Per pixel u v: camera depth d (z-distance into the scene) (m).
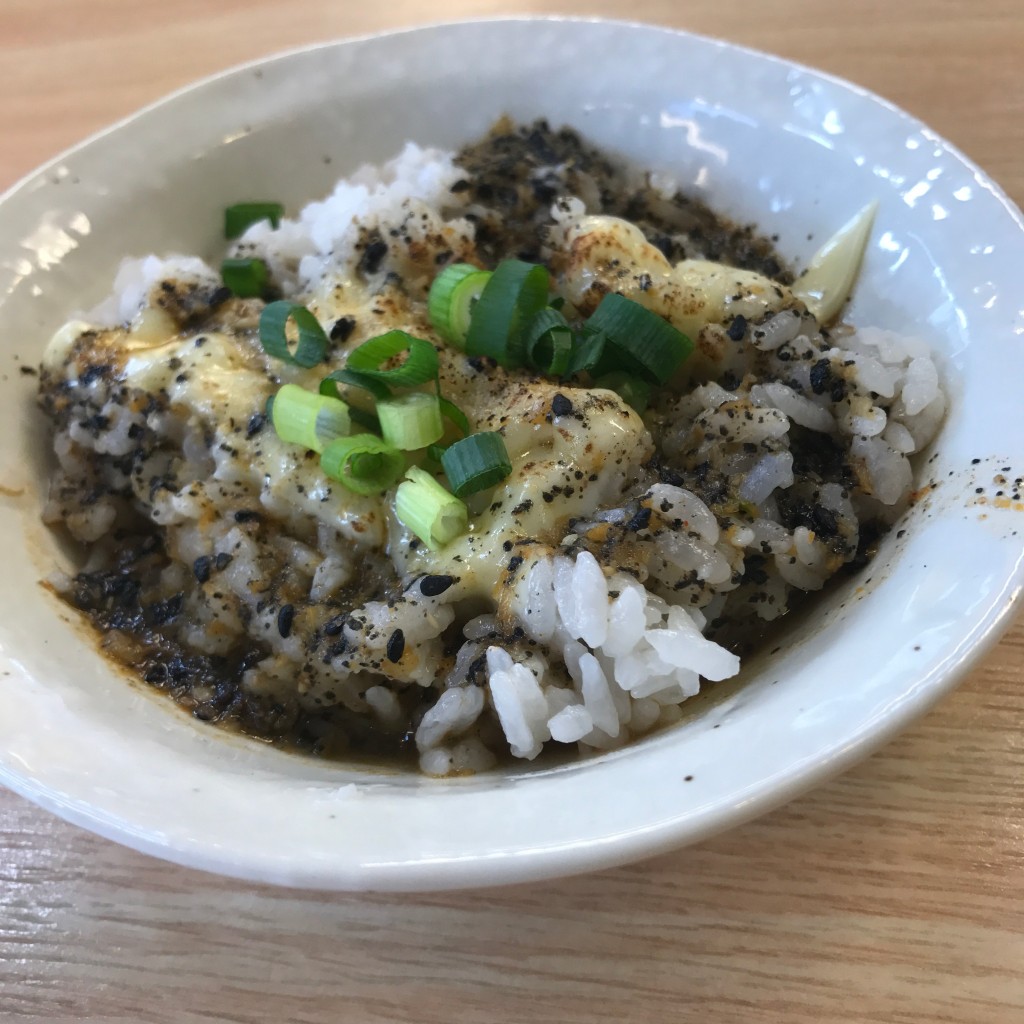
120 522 0.13
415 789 0.10
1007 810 0.10
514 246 0.14
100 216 0.15
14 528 0.12
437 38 0.16
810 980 0.09
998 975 0.09
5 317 0.13
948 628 0.09
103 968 0.10
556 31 0.16
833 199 0.13
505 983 0.09
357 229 0.14
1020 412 0.10
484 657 0.11
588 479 0.11
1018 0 0.17
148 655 0.12
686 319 0.13
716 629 0.11
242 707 0.12
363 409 0.12
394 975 0.10
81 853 0.11
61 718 0.10
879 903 0.10
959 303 0.11
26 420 0.13
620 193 0.15
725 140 0.15
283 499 0.12
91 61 0.21
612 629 0.10
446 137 0.16
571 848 0.08
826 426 0.12
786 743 0.08
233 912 0.10
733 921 0.10
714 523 0.11
